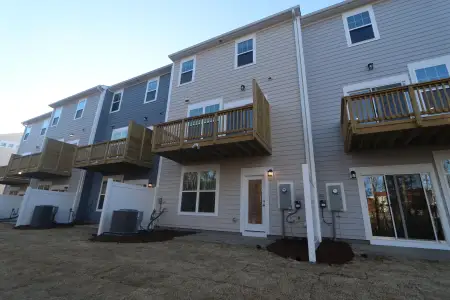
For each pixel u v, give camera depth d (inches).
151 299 98.0
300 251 189.5
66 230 339.6
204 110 369.1
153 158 411.5
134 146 383.2
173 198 348.2
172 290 108.6
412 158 231.1
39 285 112.6
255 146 266.4
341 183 254.2
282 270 142.5
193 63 415.2
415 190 223.6
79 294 102.2
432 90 212.5
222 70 375.6
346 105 225.6
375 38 285.1
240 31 368.5
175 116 396.2
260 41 355.3
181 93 406.0
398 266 152.0
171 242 237.0
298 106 294.7
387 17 287.0
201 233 297.3
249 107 259.9
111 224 279.1
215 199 313.3
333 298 101.7
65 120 593.3
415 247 209.9
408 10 277.3
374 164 245.1
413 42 263.0
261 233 270.4
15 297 97.7
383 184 237.8
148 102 477.7
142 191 340.5
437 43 250.8
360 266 151.9
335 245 213.9
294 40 325.4
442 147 223.8
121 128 494.9
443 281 123.6
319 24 328.8
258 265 153.6
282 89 312.3
